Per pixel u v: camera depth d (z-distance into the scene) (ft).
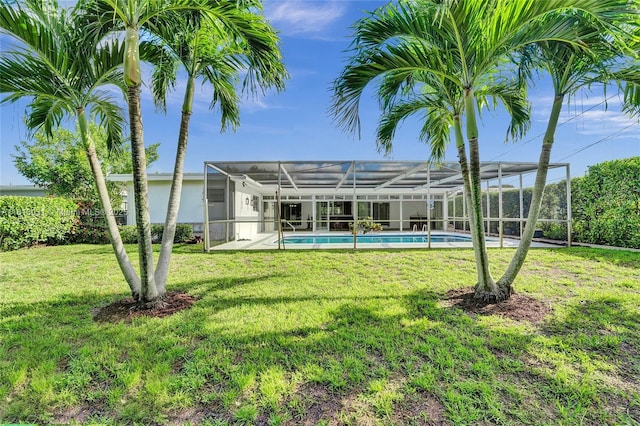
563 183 33.96
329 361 8.48
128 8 10.61
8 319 11.85
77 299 14.35
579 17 9.84
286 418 6.38
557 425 6.07
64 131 43.93
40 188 55.93
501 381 7.50
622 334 9.98
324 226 64.39
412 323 11.02
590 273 18.04
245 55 13.15
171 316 11.91
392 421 6.26
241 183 43.80
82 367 8.30
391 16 11.18
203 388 7.38
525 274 18.10
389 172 34.96
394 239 44.09
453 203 57.21
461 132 14.03
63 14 11.48
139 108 11.42
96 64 12.48
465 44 11.33
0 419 6.50
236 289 15.75
